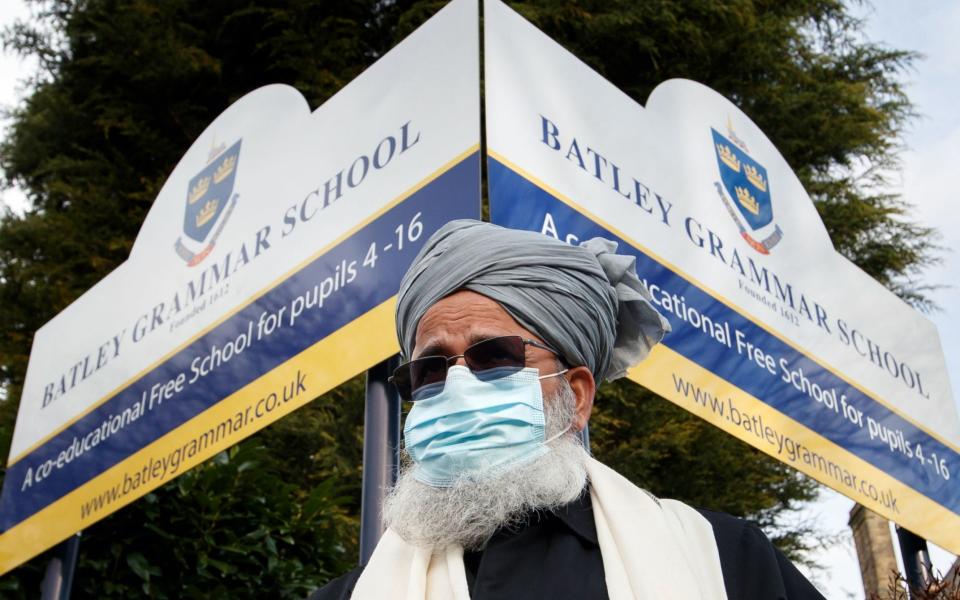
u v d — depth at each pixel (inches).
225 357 160.6
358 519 317.7
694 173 175.8
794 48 509.4
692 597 63.4
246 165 181.8
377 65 160.4
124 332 193.5
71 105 468.1
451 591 69.0
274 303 155.3
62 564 179.6
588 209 143.8
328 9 452.1
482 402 78.3
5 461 220.4
